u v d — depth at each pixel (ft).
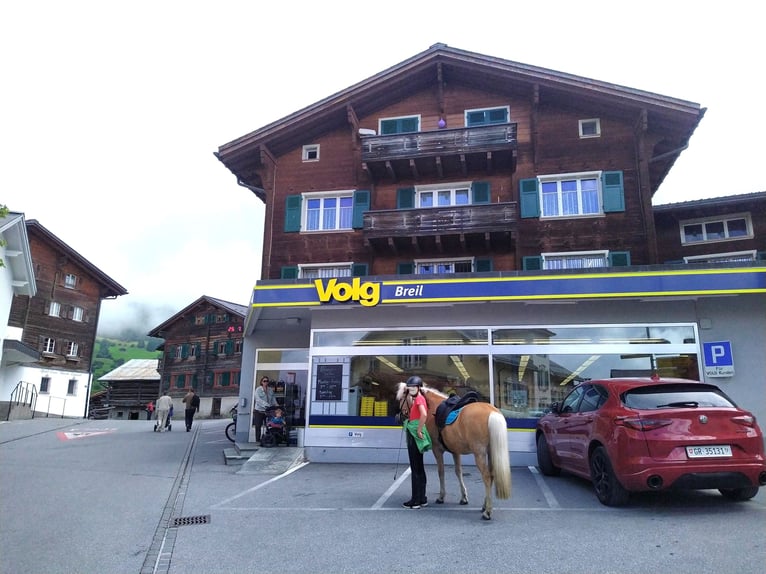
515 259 68.64
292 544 20.81
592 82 68.59
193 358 167.94
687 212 76.54
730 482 22.49
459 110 75.15
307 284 44.78
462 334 43.29
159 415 76.84
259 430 52.01
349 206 75.31
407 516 24.66
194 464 43.19
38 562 19.53
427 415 27.30
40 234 131.85
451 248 70.49
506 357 42.32
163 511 27.07
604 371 40.91
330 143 77.71
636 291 39.65
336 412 43.70
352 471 38.55
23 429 74.43
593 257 67.21
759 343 39.52
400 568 17.85
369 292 43.47
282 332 59.06
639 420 23.27
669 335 40.63
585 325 41.75
